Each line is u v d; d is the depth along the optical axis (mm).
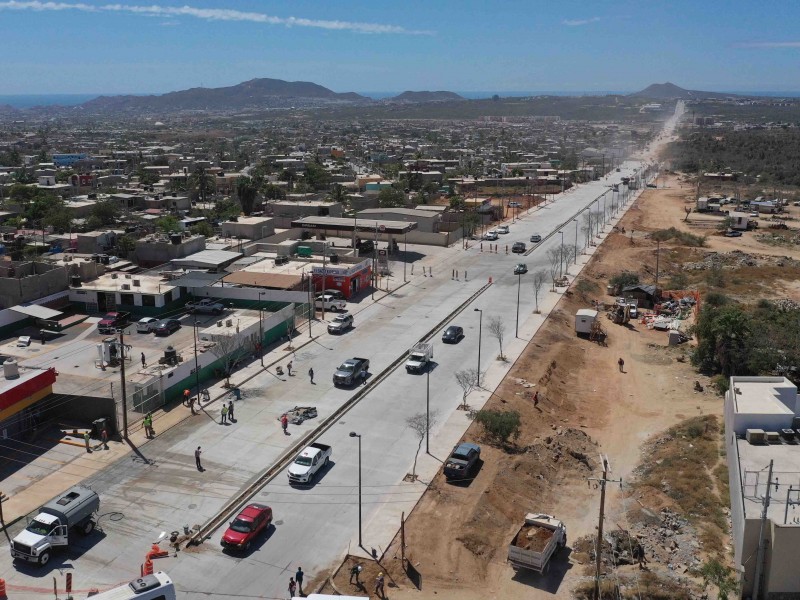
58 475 48594
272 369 69500
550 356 75812
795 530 35938
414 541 41906
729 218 162125
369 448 53188
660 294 103688
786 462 45188
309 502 45781
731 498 45781
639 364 78250
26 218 146125
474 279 109500
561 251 117312
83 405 55594
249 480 48281
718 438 56625
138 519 43594
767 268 122062
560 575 39969
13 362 58219
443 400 62344
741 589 37031
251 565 39438
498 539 43281
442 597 37625
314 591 37438
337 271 95625
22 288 82062
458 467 48469
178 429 55812
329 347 76312
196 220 140625
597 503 48625
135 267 102000
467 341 79062
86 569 38938
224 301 90938
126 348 71938
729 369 72625
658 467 53062
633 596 37344
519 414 60156
